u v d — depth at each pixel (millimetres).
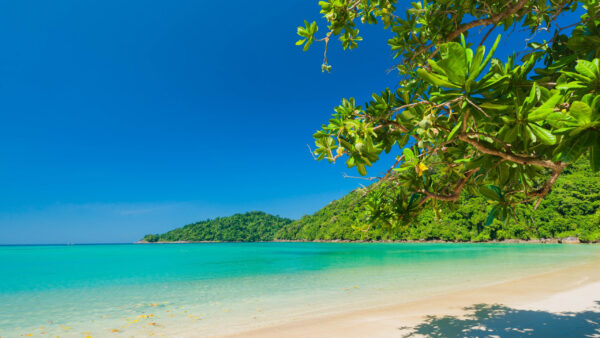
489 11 3711
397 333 7691
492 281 16438
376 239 115062
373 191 4426
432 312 9766
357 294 14258
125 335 8883
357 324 8750
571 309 9188
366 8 4609
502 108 2002
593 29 2855
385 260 35781
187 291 17000
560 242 67938
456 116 2900
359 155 2764
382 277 20188
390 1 4594
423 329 7871
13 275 26844
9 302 14781
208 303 13336
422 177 3854
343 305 11906
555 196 72938
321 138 2932
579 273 18016
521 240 74250
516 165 2971
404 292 14234
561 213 71688
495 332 7238
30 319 11242
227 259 45906
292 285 18078
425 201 4211
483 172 3365
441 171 3891
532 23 4246
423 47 4473
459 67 1853
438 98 2076
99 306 13383
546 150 2514
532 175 2840
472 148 3348
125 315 11477
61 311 12562
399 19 4559
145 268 32531
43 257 56844
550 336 6770
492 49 1788
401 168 2895
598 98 1625
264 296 14688
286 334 8180
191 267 33156
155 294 16188
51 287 19594
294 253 60219
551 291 12508
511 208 3447
